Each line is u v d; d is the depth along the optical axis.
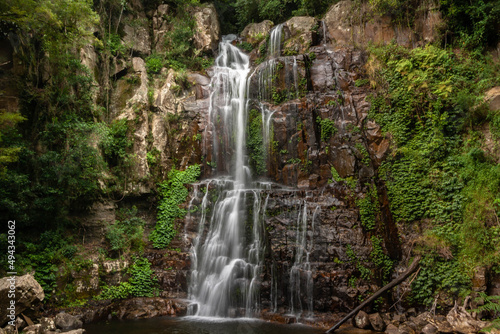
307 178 14.41
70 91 13.31
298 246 12.11
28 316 9.49
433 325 9.54
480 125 12.79
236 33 24.94
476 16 14.38
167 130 15.85
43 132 11.98
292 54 18.05
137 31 18.55
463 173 12.12
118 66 16.50
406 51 15.09
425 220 12.21
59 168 11.66
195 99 17.44
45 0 11.42
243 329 10.05
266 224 12.70
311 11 20.69
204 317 11.46
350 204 12.72
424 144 13.18
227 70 18.89
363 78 15.56
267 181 15.38
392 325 9.88
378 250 11.75
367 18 17.33
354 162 13.57
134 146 14.62
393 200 12.81
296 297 11.34
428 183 12.50
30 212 11.45
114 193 13.97
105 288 11.91
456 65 14.15
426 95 13.73
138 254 13.43
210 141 16.17
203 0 23.44
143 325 10.49
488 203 11.17
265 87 16.78
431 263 11.14
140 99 15.24
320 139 14.74
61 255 11.64
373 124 14.27
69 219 12.74
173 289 12.73
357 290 10.87
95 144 13.30
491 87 13.23
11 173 10.79
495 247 10.62
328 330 9.84
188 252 13.55
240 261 12.53
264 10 22.02
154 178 14.81
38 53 12.97
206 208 14.15
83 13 12.60
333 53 16.47
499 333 8.61
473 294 10.27
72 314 10.72
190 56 20.20
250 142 16.02
